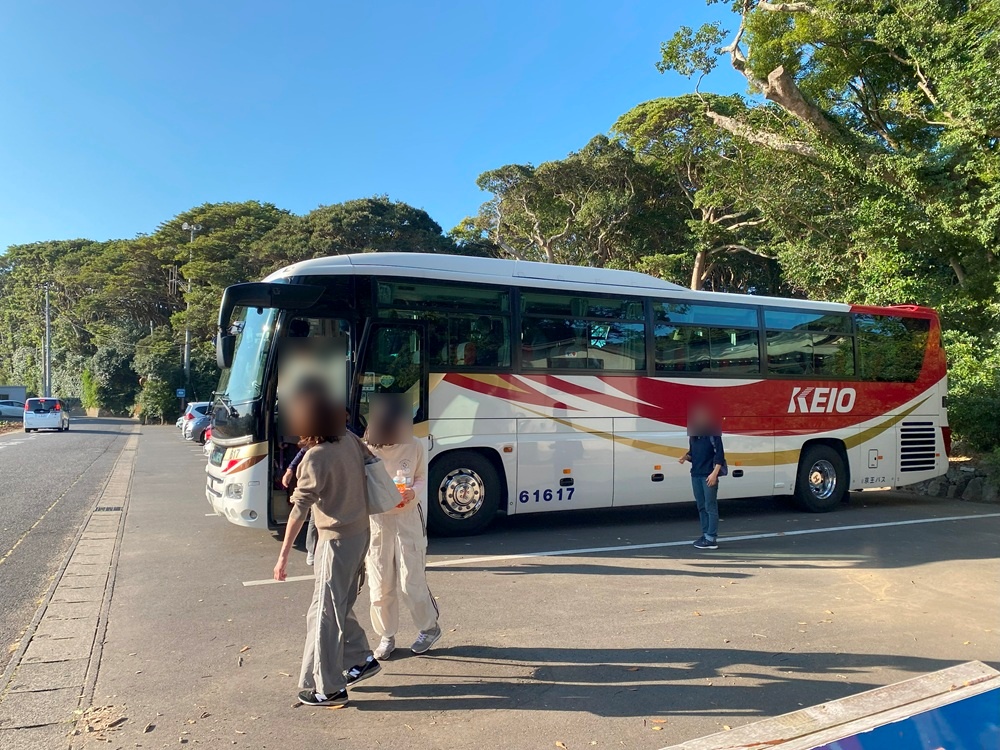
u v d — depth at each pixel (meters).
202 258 49.12
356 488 3.95
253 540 8.39
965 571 6.96
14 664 4.49
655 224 33.81
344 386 7.57
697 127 23.97
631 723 3.75
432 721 3.76
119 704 3.94
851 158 16.91
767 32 18.72
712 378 9.83
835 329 10.96
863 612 5.63
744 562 7.29
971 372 14.99
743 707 3.93
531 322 8.72
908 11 15.29
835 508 11.02
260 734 3.61
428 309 8.15
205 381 48.34
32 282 77.31
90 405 60.69
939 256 17.09
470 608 5.67
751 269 35.28
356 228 40.31
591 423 8.96
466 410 8.27
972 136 14.70
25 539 8.45
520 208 36.22
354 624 4.10
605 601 5.88
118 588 6.26
